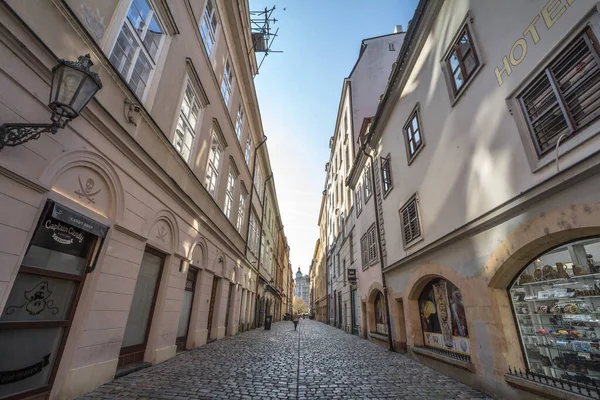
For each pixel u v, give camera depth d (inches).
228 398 176.2
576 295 154.9
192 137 356.8
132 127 219.6
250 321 781.9
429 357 296.0
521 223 178.5
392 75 415.5
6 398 131.4
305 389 204.7
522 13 186.2
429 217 308.2
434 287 316.8
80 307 174.2
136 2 230.7
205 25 396.5
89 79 123.6
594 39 142.9
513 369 182.4
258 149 838.5
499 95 202.8
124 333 231.6
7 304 134.8
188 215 339.0
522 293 191.2
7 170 122.7
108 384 193.8
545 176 160.4
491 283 203.0
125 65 221.1
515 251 181.3
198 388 194.1
